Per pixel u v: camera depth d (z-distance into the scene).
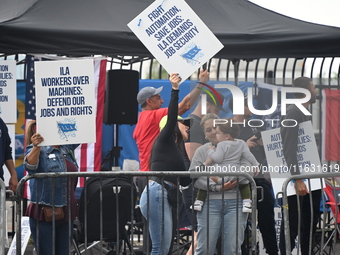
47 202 23.97
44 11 27.45
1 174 27.08
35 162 23.41
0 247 22.73
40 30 25.92
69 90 22.80
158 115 28.67
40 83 22.67
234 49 27.19
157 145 24.58
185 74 24.17
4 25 25.72
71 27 26.39
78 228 26.28
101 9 28.16
